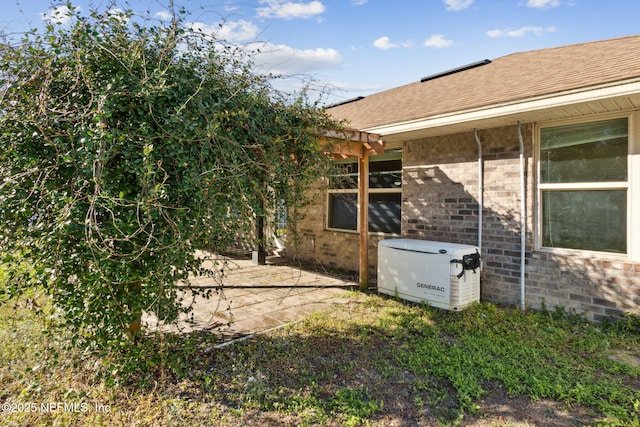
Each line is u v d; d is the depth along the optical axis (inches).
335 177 186.1
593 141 169.5
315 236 319.3
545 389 108.9
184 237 104.3
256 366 125.6
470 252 186.9
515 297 192.4
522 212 187.9
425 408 102.1
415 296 196.4
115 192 98.0
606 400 104.0
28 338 124.6
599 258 165.6
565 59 208.8
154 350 118.0
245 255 366.3
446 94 245.9
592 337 148.0
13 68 95.5
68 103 95.5
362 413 98.9
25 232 95.4
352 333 155.0
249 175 125.9
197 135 106.6
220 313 182.1
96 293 100.6
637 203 156.6
